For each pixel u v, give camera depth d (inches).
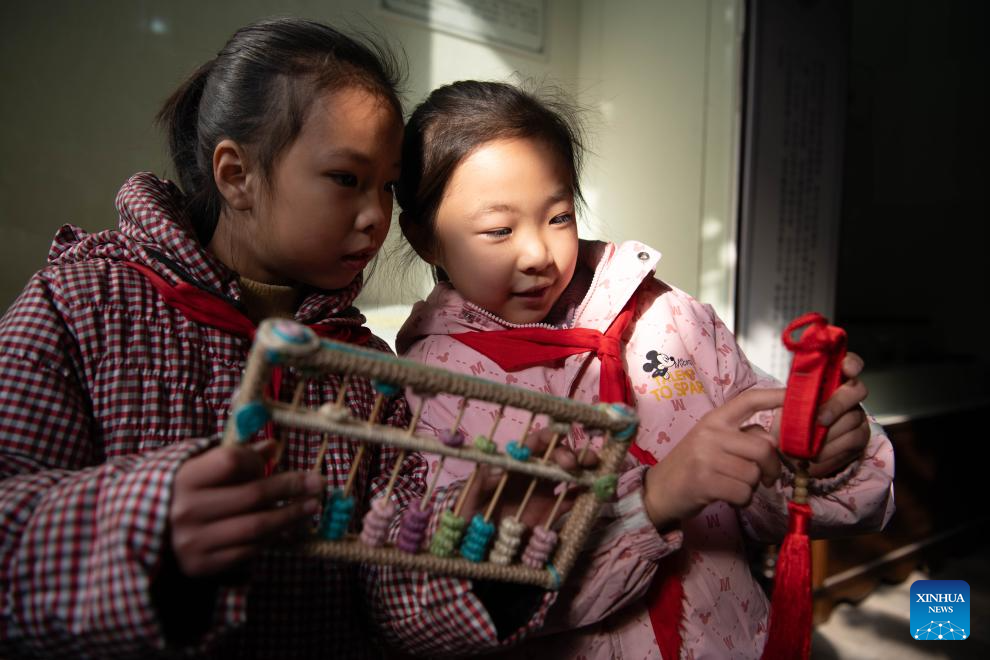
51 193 52.5
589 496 24.8
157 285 26.5
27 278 51.8
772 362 76.8
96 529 18.7
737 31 71.7
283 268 28.6
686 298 40.7
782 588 26.4
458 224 33.1
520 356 34.4
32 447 22.5
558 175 33.2
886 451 33.2
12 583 18.6
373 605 27.0
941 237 119.8
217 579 20.0
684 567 32.8
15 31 50.5
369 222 27.4
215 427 26.3
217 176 27.7
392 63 35.9
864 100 119.0
